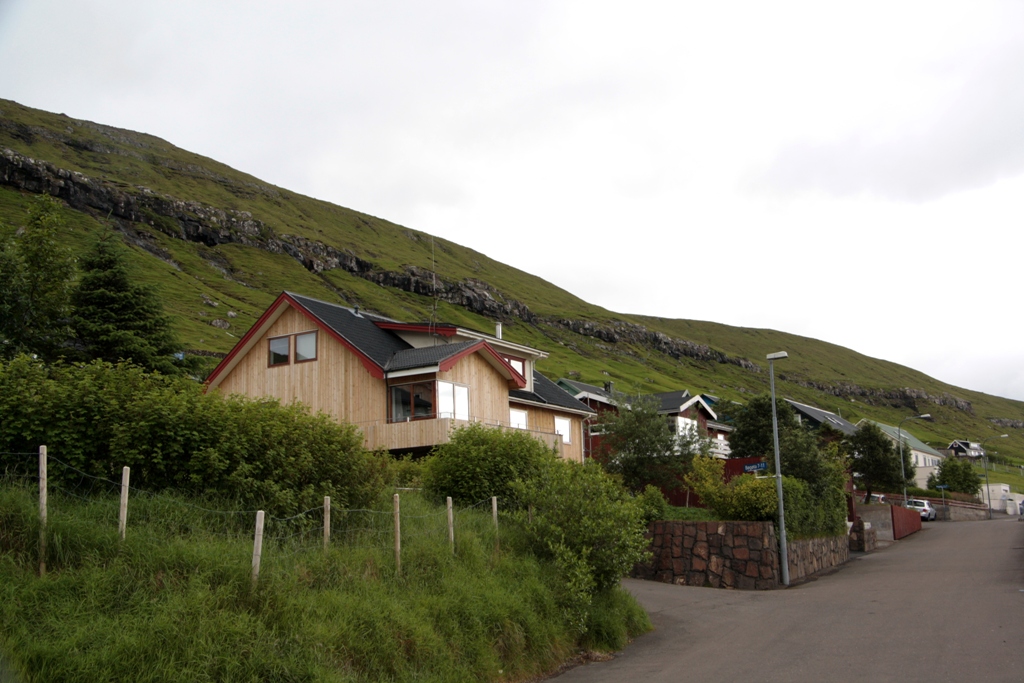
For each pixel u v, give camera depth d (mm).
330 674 7906
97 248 30594
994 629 13062
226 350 75250
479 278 176125
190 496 10594
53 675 6363
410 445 25719
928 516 60812
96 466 9852
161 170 163375
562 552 13969
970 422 196125
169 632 7250
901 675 10047
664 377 139750
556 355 129000
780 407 44250
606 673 11391
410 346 31328
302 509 11555
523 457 17469
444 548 12289
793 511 25719
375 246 169875
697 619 16781
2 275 21531
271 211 164000
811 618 16047
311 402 28406
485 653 10305
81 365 11148
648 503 26031
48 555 7844
